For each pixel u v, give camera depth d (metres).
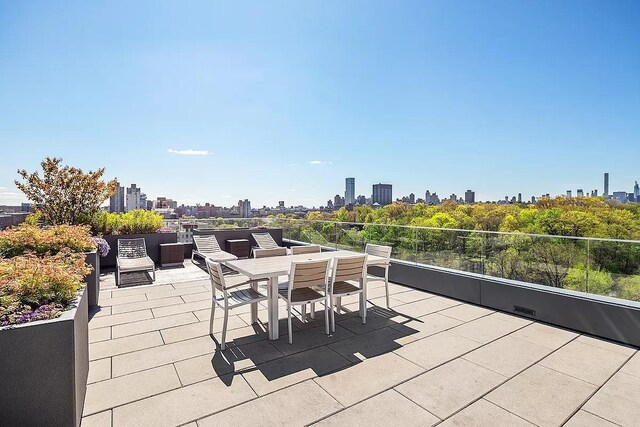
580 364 3.20
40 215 9.18
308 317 4.56
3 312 2.02
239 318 4.47
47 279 2.40
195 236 9.20
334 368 3.09
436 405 2.51
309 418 2.34
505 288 4.78
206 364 3.16
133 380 2.86
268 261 4.46
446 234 5.91
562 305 4.18
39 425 1.94
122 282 6.66
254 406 2.48
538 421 2.33
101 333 3.92
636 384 2.84
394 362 3.21
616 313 3.76
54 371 1.96
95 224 9.16
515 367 3.13
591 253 4.28
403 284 6.40
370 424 2.29
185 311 4.77
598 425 2.29
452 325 4.25
